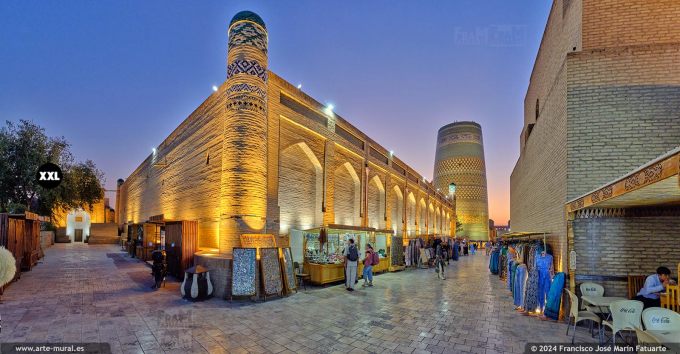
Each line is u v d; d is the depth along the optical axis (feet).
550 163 26.18
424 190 87.15
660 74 20.25
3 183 58.65
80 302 23.26
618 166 20.13
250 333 17.26
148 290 27.71
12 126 61.26
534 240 30.76
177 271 32.99
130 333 16.90
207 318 19.85
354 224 49.62
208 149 36.88
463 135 182.29
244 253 25.53
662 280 16.87
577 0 24.85
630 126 20.24
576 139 20.95
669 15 22.63
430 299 26.32
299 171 38.37
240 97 30.07
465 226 171.12
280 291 26.55
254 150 29.96
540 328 18.72
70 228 110.32
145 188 65.51
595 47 23.49
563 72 22.34
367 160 53.01
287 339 16.47
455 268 52.54
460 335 17.44
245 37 30.96
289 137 36.22
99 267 42.32
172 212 47.37
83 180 78.48
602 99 20.79
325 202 40.86
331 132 43.14
